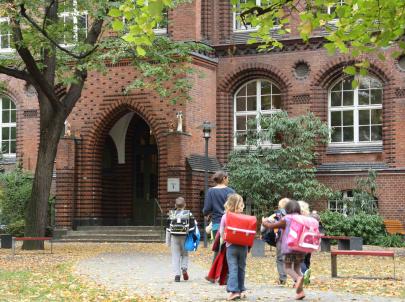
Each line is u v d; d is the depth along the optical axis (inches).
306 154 1182.3
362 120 1269.7
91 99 1290.6
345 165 1254.9
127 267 770.2
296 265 523.8
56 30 973.2
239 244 510.6
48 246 1112.8
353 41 530.9
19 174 1338.6
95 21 1032.8
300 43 1284.4
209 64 1295.5
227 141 1311.5
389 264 836.0
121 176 1392.7
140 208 1386.6
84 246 1109.7
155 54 1046.4
